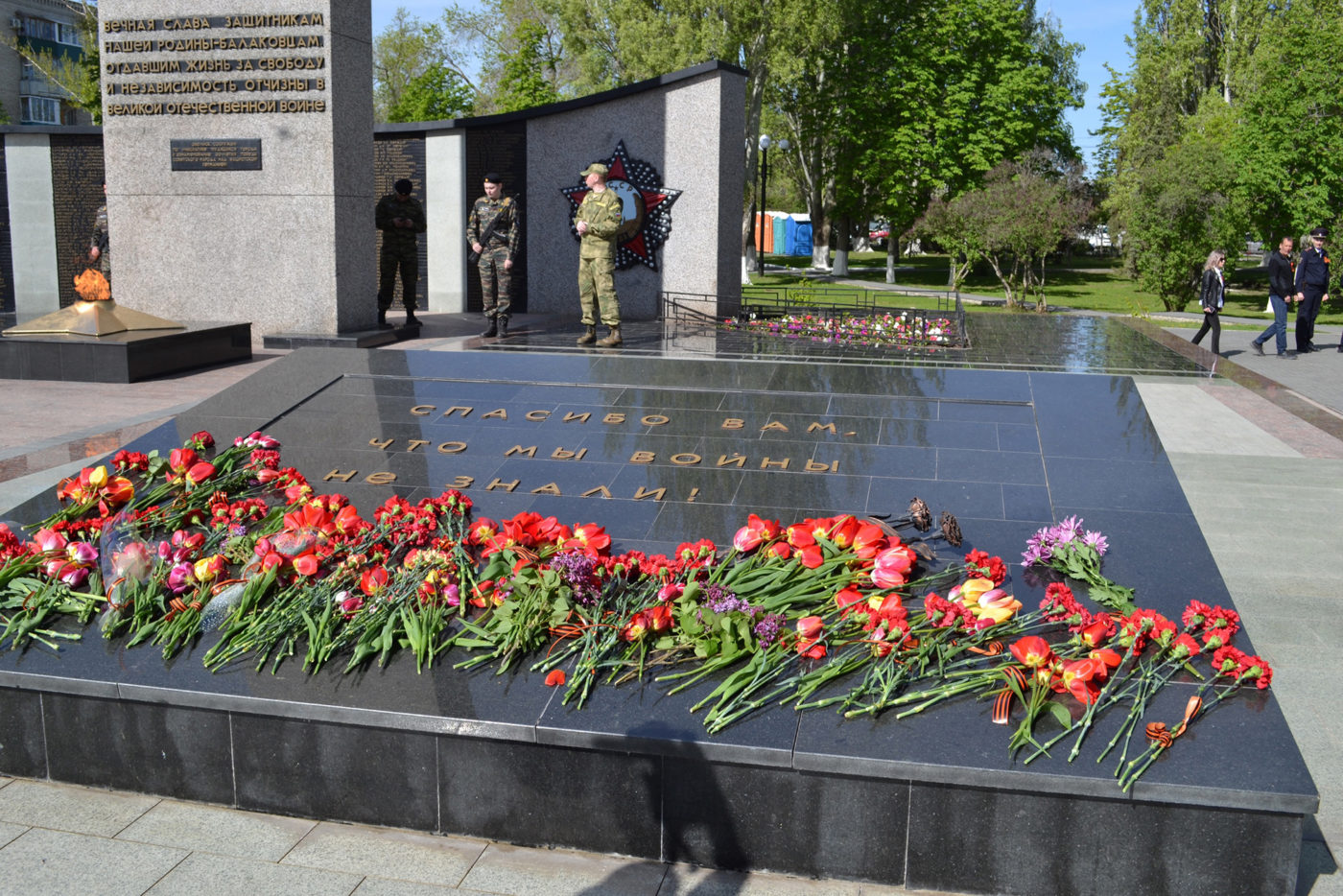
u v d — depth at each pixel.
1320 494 7.98
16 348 11.50
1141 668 3.75
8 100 50.28
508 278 14.29
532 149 17.73
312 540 4.59
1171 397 11.66
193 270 14.18
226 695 3.79
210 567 4.42
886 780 3.36
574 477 5.65
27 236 18.83
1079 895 3.32
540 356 7.25
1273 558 6.52
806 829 3.45
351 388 6.88
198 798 3.94
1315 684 4.82
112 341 11.48
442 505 5.11
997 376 6.64
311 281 13.90
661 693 3.76
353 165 14.09
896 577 4.27
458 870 3.52
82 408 10.10
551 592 4.16
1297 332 16.86
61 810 3.88
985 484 5.33
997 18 37.97
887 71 36.53
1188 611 3.93
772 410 6.30
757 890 3.41
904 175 36.22
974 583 4.04
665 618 3.98
